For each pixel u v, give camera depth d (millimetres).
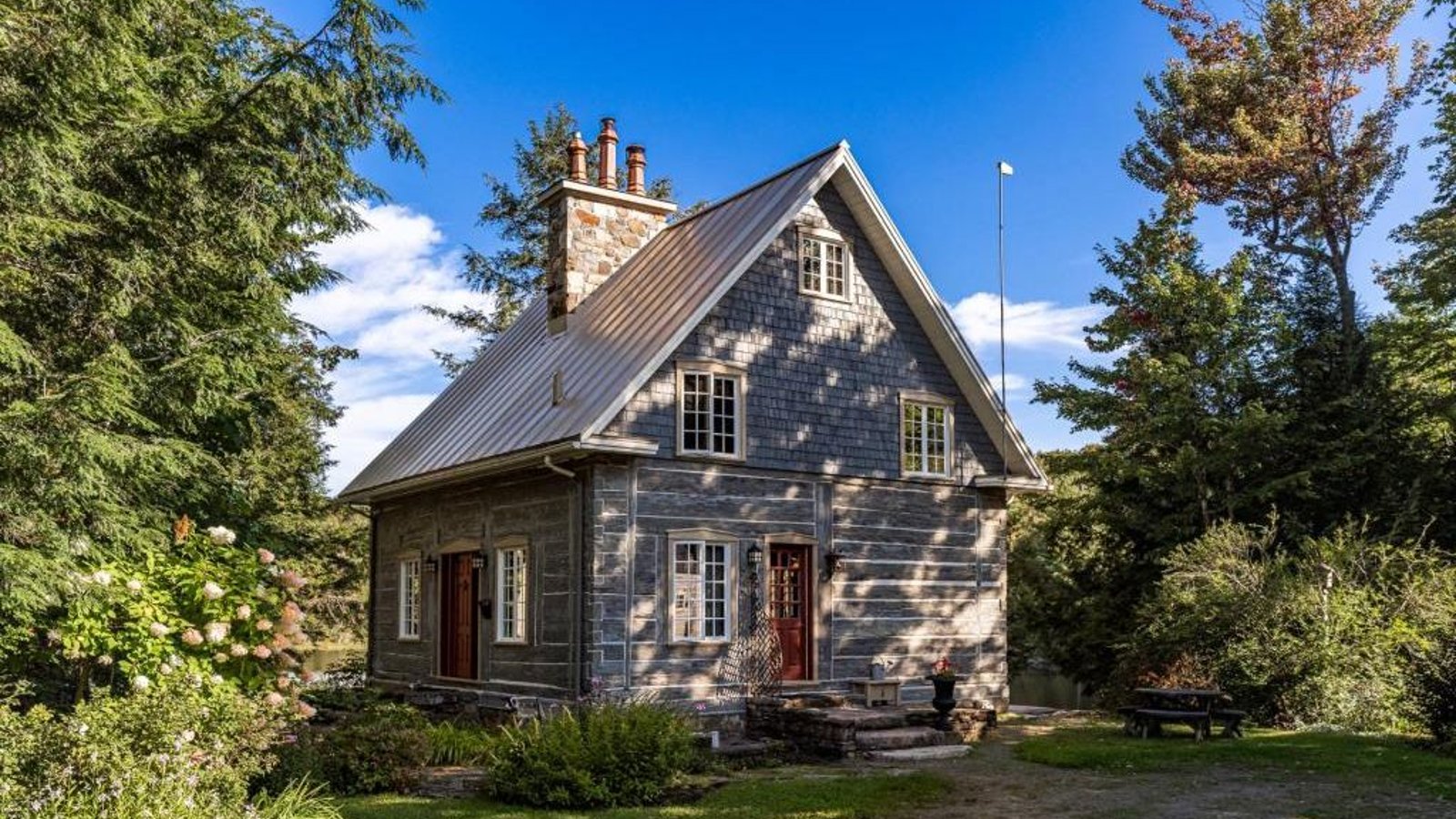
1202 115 30672
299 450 31969
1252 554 21734
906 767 14586
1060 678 32156
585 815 11242
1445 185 23969
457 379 25375
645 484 16844
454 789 12469
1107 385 25812
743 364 18062
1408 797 11656
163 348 13672
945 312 20250
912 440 20125
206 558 12172
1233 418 23984
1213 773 13500
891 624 19297
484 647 18906
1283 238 30391
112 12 11328
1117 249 26250
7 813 7137
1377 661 17562
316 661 33500
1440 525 22172
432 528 21047
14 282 11391
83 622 10922
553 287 22031
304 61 12383
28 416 10211
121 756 7613
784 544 18203
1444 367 25375
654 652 16578
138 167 12352
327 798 11008
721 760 14828
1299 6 29531
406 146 13250
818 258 19438
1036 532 27766
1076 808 11555
